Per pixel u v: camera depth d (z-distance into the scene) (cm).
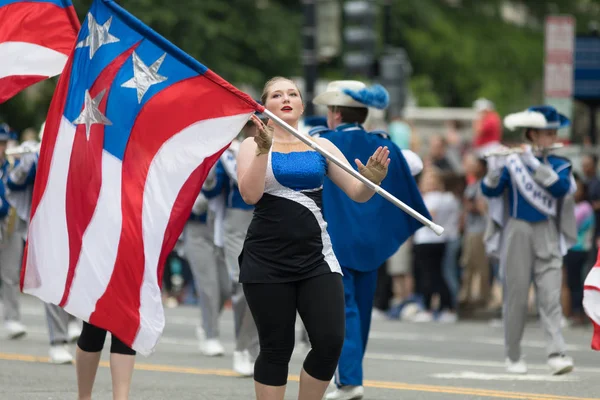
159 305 1344
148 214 1348
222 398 1689
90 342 1413
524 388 1798
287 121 1317
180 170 1353
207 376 1961
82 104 1379
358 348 1608
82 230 1355
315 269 1267
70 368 2045
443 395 1719
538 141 2020
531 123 1997
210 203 2075
